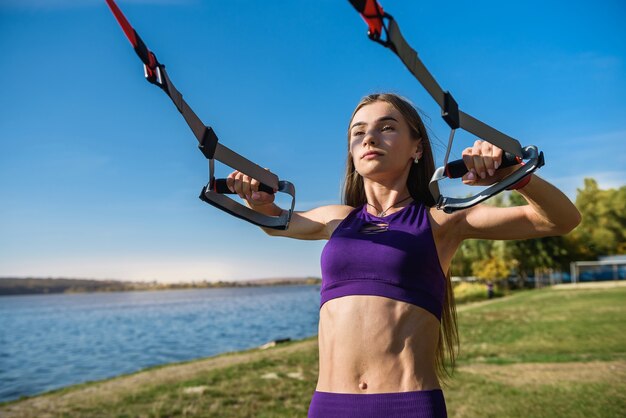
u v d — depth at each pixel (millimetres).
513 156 1752
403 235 2133
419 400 1928
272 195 2289
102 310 101250
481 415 6254
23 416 7023
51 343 36156
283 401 7340
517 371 8914
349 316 2068
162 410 6941
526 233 2104
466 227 2203
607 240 61344
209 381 8656
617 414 6020
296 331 36312
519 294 37250
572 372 8586
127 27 1441
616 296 24891
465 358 10555
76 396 8164
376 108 2285
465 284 44062
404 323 2037
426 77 1410
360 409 1941
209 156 1922
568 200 1970
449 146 1706
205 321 53125
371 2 1181
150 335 39312
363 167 2285
